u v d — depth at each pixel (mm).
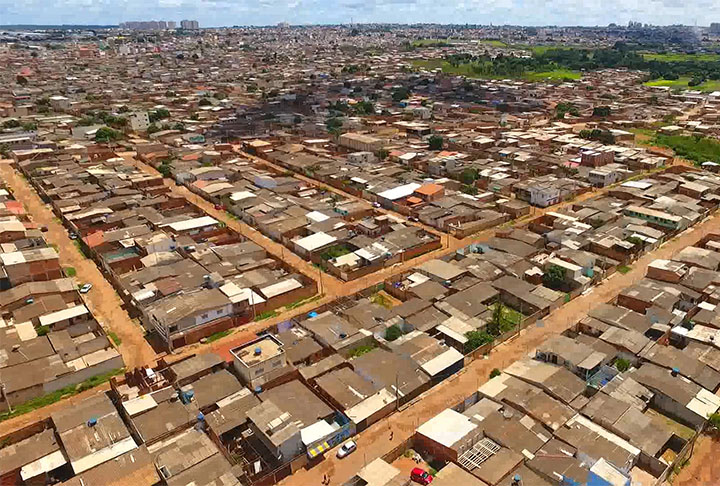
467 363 75125
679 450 59438
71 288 90375
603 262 101375
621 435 59438
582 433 59375
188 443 58125
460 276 96688
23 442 58938
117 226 119938
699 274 93562
